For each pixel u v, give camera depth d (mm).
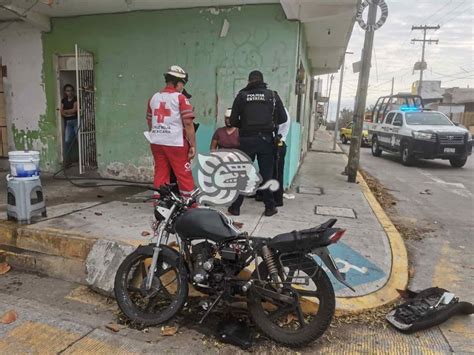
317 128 38938
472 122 38438
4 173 8430
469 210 7613
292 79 6801
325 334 3291
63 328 3312
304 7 6320
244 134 5430
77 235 4555
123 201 6277
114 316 3566
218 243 3256
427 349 3113
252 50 6863
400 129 14414
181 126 4926
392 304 3725
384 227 5523
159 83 7453
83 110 8117
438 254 5164
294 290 3117
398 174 12039
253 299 3254
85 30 7723
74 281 4254
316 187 8156
